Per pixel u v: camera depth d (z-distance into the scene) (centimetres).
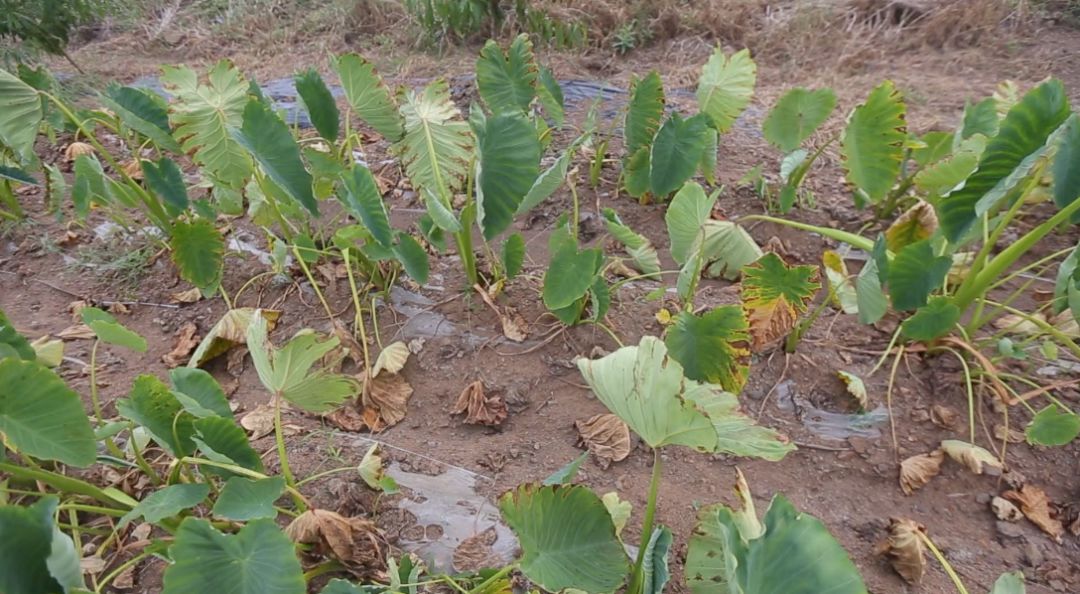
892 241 236
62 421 132
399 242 219
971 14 427
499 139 201
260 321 161
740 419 121
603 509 130
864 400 198
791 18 465
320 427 201
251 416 202
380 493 182
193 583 115
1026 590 160
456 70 441
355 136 269
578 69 436
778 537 114
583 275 198
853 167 244
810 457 191
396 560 168
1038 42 416
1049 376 209
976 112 245
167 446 157
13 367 124
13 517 113
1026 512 174
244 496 140
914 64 413
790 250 264
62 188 269
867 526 174
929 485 182
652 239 273
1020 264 254
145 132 238
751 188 299
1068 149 177
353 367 219
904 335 204
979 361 204
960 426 195
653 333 229
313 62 473
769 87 404
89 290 260
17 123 222
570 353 222
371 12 520
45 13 385
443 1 476
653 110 266
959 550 169
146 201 263
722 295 242
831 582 110
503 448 195
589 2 475
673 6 471
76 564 125
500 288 241
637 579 143
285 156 202
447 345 225
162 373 224
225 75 225
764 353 217
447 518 178
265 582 117
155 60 495
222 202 262
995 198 178
